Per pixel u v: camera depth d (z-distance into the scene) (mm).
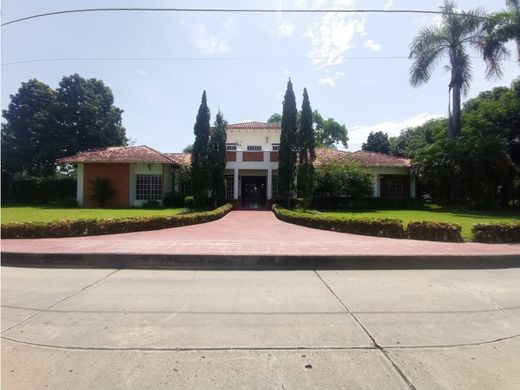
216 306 4586
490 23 21828
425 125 38469
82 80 32719
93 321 4012
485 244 9258
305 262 7055
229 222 16328
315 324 3941
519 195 25312
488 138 22547
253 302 4762
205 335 3621
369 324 3941
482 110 25547
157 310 4410
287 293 5219
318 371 2885
